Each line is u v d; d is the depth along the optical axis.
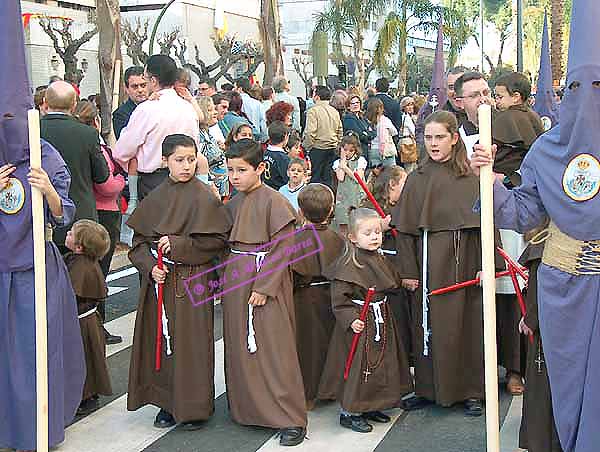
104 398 5.46
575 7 3.39
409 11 30.70
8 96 4.23
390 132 12.17
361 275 4.77
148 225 4.88
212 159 8.08
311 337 5.14
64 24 16.73
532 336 4.06
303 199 5.04
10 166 4.29
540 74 8.06
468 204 4.88
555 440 3.99
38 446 3.93
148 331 4.88
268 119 9.45
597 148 3.41
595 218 3.44
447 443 4.61
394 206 5.48
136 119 6.33
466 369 5.00
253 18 25.56
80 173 6.12
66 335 4.70
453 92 5.74
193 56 22.28
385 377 4.84
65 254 5.47
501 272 4.75
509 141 5.12
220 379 5.81
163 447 4.63
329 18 26.88
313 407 5.19
